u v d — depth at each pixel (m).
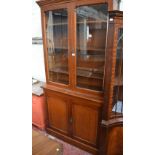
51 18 2.11
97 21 1.76
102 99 1.82
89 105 1.91
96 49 1.86
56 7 1.91
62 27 2.04
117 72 1.61
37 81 2.82
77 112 2.06
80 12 1.79
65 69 2.16
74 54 1.93
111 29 1.45
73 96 2.01
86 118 2.00
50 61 2.28
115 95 1.69
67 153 2.07
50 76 2.32
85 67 1.96
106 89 1.63
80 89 2.00
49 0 1.91
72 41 1.90
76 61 1.96
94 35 1.84
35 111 2.54
